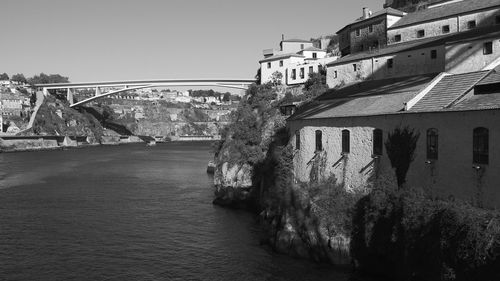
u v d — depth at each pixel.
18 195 56.84
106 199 54.53
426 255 23.53
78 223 41.53
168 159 122.44
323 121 35.81
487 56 34.09
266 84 74.44
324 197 32.78
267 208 41.25
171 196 57.28
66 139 188.12
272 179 43.19
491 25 40.53
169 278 27.94
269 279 27.62
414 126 27.50
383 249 26.97
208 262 30.84
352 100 37.78
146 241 35.88
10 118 169.00
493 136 22.81
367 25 55.91
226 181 55.59
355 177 32.06
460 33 39.84
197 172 87.00
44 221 42.19
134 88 197.12
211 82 165.00
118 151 163.12
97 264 30.33
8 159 115.62
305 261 30.81
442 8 48.69
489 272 19.94
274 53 90.50
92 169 91.19
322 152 35.84
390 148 29.14
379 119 30.16
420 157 27.08
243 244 35.16
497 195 22.58
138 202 52.72
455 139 24.92
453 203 23.56
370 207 28.62
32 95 197.12
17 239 35.91
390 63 47.97
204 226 41.00
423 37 48.34
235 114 74.25
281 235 33.28
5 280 27.30
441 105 26.75
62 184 67.50
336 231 30.23
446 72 34.59
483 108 23.28
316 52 82.62
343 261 29.58
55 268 29.47
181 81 181.00
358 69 52.44
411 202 25.67
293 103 56.41
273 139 51.09
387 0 78.25
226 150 60.97
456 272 21.58
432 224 23.59
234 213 46.97
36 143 166.75
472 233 20.92
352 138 32.59
